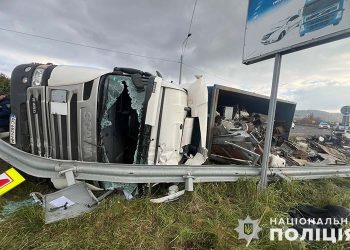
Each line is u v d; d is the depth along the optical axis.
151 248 2.19
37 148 3.17
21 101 3.16
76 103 2.97
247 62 3.80
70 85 2.96
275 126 7.29
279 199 3.26
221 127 5.02
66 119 3.00
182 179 3.03
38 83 3.06
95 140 2.97
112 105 3.18
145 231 2.39
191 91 4.13
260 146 5.02
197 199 2.96
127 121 3.70
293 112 7.34
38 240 2.14
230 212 2.79
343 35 2.44
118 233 2.30
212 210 2.87
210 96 5.08
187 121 3.91
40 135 3.14
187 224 2.56
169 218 2.58
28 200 2.78
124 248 2.15
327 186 4.00
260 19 3.49
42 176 2.84
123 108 3.53
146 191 3.05
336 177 4.49
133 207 2.72
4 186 2.83
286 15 3.03
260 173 3.51
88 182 3.08
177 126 3.47
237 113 6.57
